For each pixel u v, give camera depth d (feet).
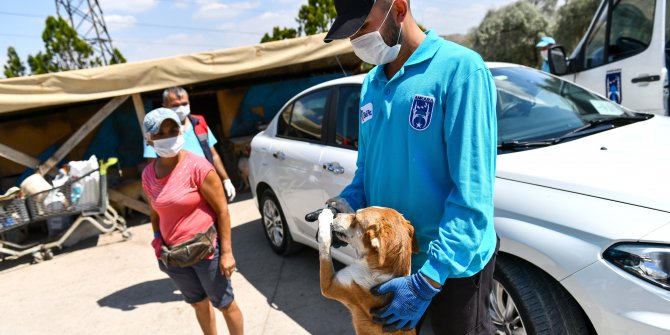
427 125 4.66
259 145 14.42
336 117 11.26
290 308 11.10
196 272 8.36
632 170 6.63
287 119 13.61
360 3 4.74
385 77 5.35
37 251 16.97
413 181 4.92
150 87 18.65
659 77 13.93
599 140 8.14
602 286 5.76
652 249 5.46
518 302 6.69
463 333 5.11
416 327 5.58
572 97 10.43
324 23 63.26
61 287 14.40
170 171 8.05
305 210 11.87
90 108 24.91
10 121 23.34
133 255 16.63
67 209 16.80
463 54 4.54
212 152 11.93
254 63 20.07
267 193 13.98
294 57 20.76
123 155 25.90
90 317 12.12
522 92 10.02
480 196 4.37
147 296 12.97
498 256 7.05
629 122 9.29
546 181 6.81
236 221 19.10
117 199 20.27
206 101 29.81
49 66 72.95
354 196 5.97
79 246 18.25
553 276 6.28
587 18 61.82
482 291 5.08
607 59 15.85
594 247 5.90
